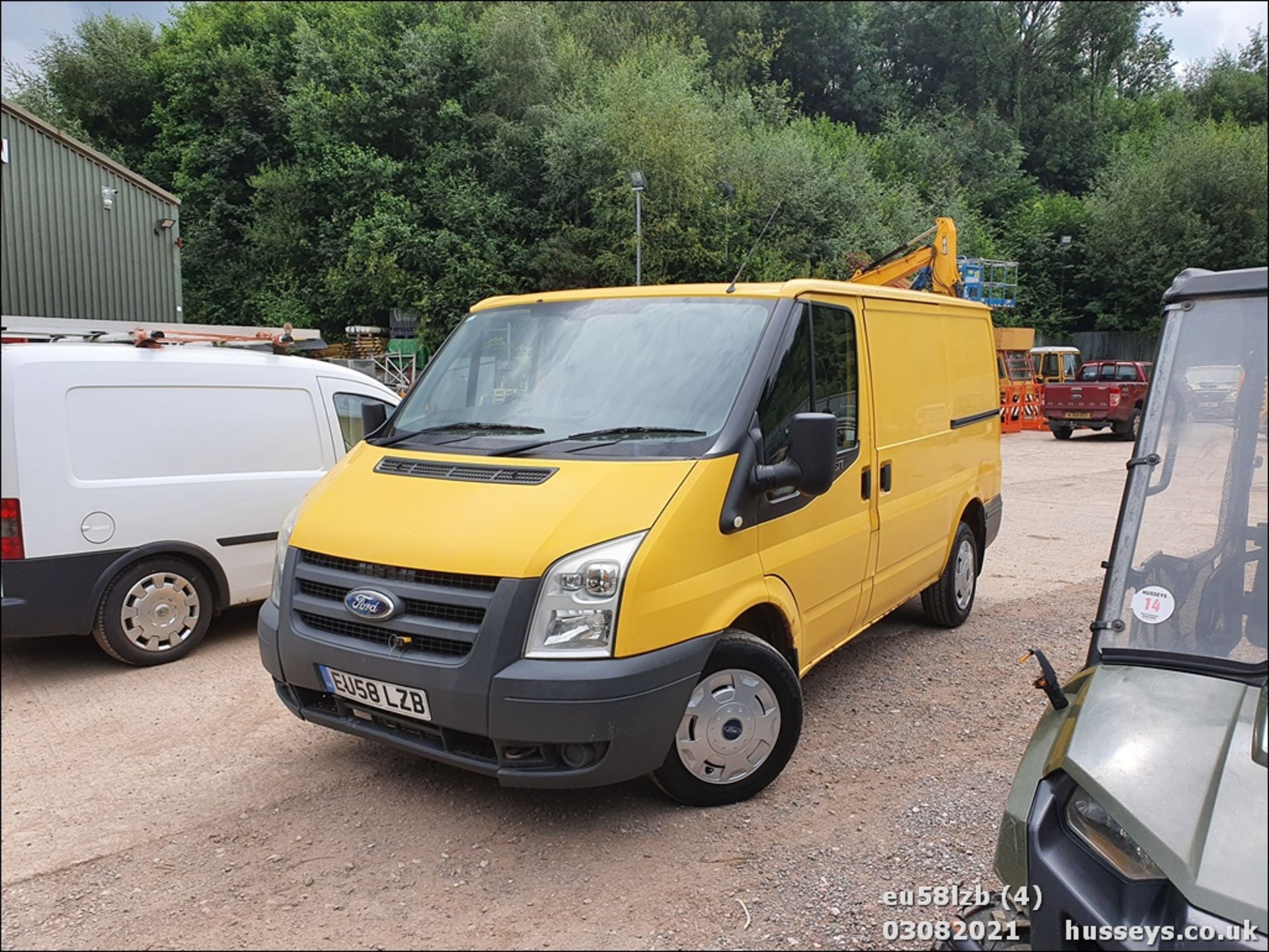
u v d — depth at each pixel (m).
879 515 5.08
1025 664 5.85
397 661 3.49
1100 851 2.11
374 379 7.49
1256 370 2.57
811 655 4.48
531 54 31.81
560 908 3.21
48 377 5.47
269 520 6.34
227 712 5.08
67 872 3.46
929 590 6.41
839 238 29.92
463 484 3.85
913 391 5.57
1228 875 1.89
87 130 33.75
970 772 4.28
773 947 3.00
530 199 30.77
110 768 4.37
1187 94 58.91
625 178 27.75
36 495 5.34
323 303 30.03
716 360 4.16
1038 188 48.06
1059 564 8.87
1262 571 2.49
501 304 5.02
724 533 3.74
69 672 5.76
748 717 3.89
